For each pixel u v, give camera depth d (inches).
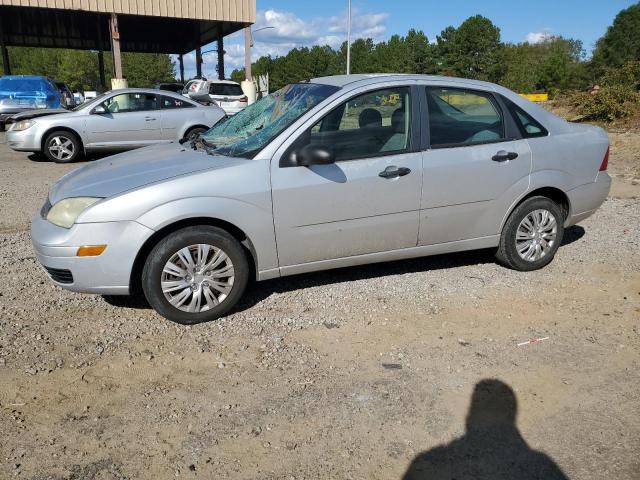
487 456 111.2
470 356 147.7
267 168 161.6
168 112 492.4
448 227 187.3
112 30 860.6
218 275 162.9
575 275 203.3
